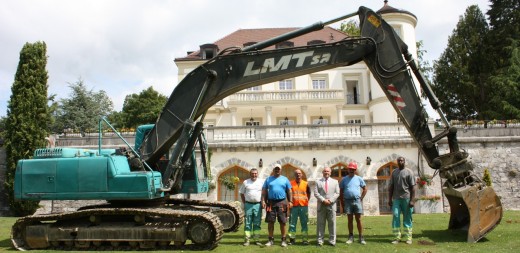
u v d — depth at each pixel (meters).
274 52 9.72
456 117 45.03
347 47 9.75
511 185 21.75
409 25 33.84
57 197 9.44
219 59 9.81
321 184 9.26
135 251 9.03
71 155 9.95
